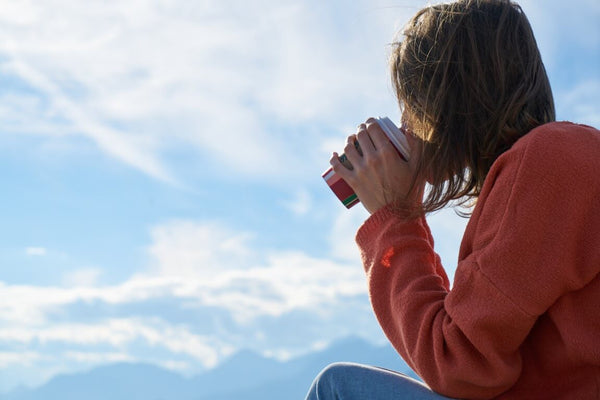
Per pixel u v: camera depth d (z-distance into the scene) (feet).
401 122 4.27
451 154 3.76
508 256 3.21
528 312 3.17
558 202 3.20
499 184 3.37
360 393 3.63
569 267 3.14
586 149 3.25
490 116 3.69
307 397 3.86
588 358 3.12
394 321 3.70
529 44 3.82
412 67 3.93
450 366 3.32
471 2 3.89
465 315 3.27
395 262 3.81
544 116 3.83
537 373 3.35
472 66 3.74
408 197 3.94
